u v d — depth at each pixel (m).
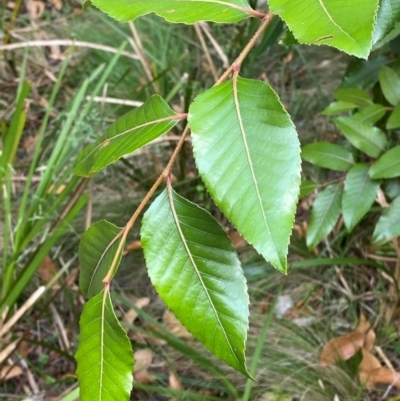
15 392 0.60
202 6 0.22
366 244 0.67
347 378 0.58
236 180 0.20
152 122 0.24
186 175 0.77
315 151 0.53
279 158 0.20
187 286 0.23
